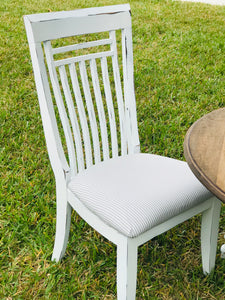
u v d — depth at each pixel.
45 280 1.84
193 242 2.09
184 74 4.07
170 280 1.88
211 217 1.70
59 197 1.74
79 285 1.81
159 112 3.36
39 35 1.51
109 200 1.46
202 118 1.62
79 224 2.17
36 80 1.56
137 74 4.03
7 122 3.21
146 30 5.33
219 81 3.95
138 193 1.48
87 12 1.66
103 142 1.88
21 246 2.06
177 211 1.47
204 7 6.75
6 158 2.78
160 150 2.83
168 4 6.89
